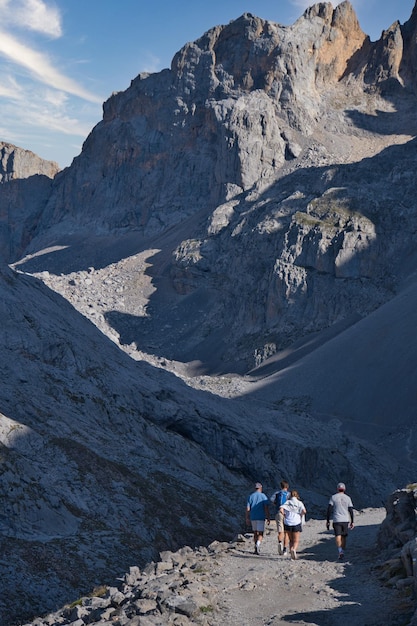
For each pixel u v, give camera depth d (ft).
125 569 132.16
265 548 96.22
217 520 178.70
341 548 83.87
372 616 57.88
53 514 137.69
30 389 181.78
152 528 155.22
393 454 395.96
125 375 224.53
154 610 59.67
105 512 150.30
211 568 81.46
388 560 74.79
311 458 259.19
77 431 176.96
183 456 207.10
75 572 123.34
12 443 152.35
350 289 631.15
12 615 107.14
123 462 175.94
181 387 252.83
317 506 233.96
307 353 584.40
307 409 471.21
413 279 625.00
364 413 451.53
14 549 122.31
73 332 225.97
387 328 519.19
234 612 61.31
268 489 229.04
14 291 213.46
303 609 61.11
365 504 273.33
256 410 299.17
